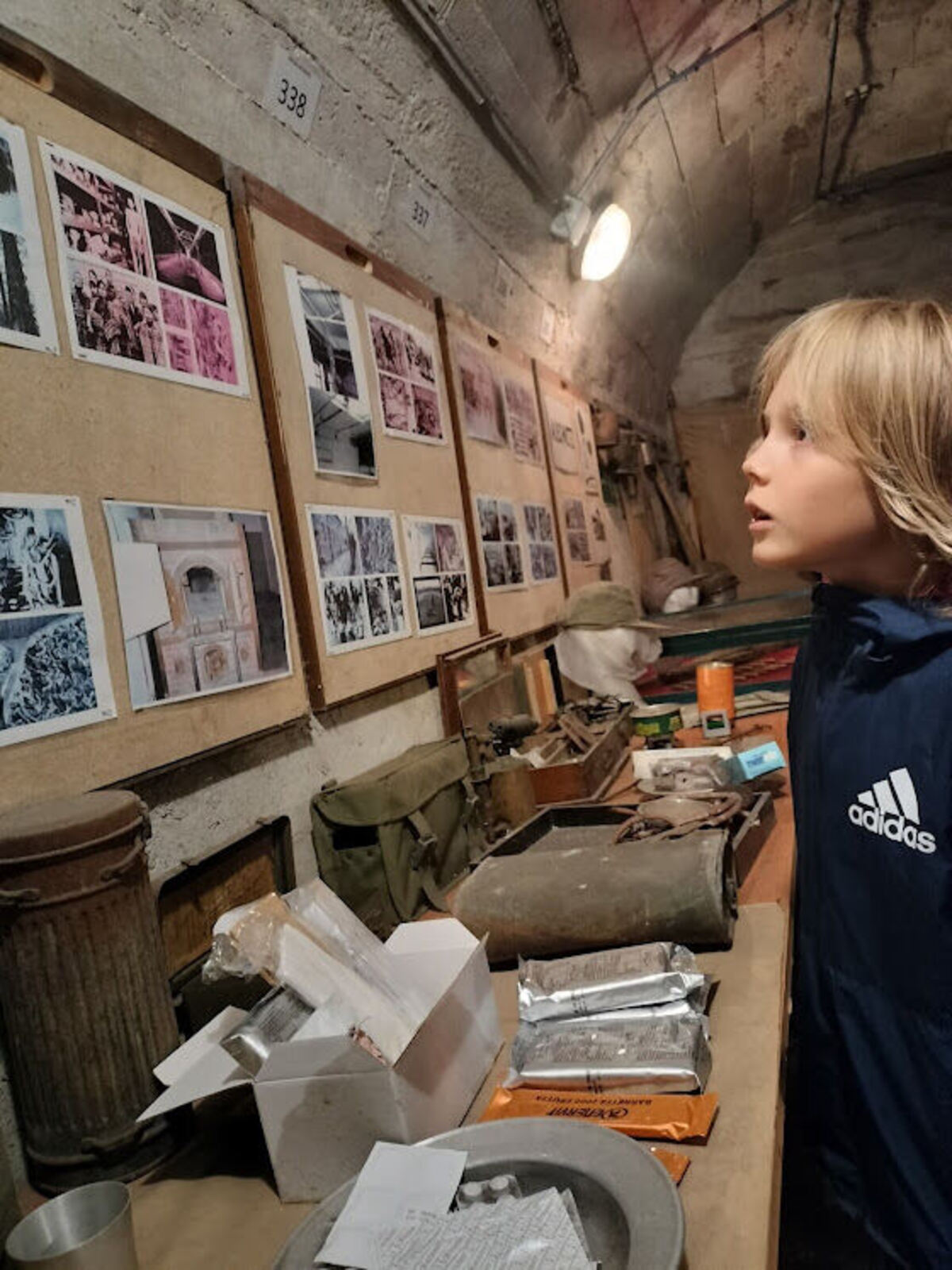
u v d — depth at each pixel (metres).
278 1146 0.75
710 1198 0.66
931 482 0.80
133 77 1.19
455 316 2.23
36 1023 0.81
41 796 0.92
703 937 1.06
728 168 4.34
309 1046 0.74
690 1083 0.79
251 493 1.33
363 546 1.63
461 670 1.95
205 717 1.18
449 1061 0.82
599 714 2.21
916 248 5.41
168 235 1.19
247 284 1.36
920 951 0.82
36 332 0.97
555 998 0.91
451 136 2.14
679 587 4.19
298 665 1.40
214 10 1.32
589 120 2.82
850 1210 0.97
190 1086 0.76
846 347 0.82
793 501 0.87
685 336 5.68
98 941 0.82
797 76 3.88
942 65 4.14
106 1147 0.81
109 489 1.05
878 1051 0.88
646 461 4.72
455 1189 0.66
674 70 3.08
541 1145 0.69
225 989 1.04
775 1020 0.90
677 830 1.28
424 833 1.40
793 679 1.09
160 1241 0.73
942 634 0.79
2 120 0.95
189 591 1.17
